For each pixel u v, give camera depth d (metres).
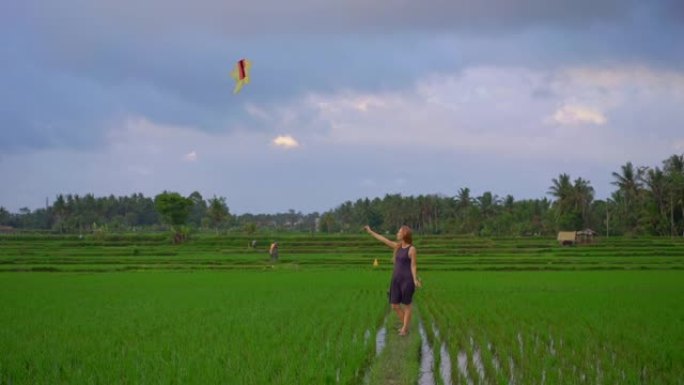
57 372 10.61
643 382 10.42
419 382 10.91
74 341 13.72
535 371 11.15
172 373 10.41
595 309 20.12
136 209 183.50
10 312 19.39
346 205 176.00
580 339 14.36
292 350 12.45
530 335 15.10
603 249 76.62
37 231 154.00
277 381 10.02
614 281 35.69
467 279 37.62
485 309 20.41
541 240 94.12
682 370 11.20
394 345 13.98
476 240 93.62
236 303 21.98
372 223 155.88
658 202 104.81
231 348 12.69
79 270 49.69
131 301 23.02
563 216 112.81
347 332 14.90
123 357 11.87
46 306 21.23
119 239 96.94
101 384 9.84
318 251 82.56
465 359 12.65
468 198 142.75
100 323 16.67
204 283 33.94
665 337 14.41
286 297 24.59
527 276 40.81
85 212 158.62
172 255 72.69
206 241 93.94
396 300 15.35
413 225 154.50
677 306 20.97
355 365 11.24
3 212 181.88
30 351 12.46
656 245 82.38
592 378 10.63
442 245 85.38
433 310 20.25
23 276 41.88
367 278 38.19
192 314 18.52
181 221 104.38
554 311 19.72
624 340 14.20
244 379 10.09
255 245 87.25
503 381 10.25
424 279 37.53
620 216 116.56
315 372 10.57
